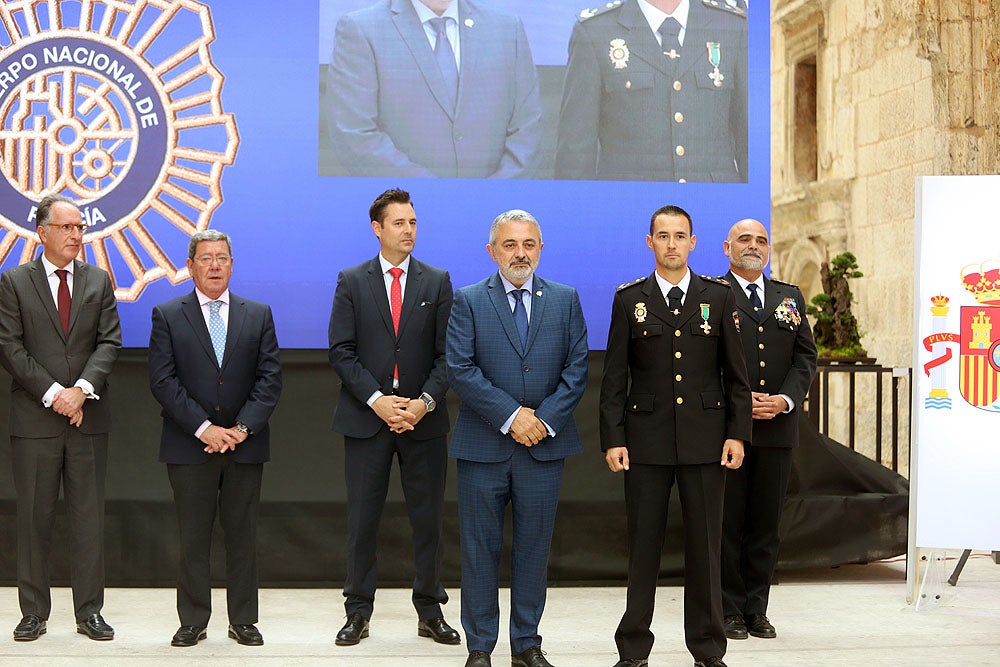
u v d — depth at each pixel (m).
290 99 5.18
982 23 9.16
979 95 9.16
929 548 4.85
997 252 4.78
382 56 5.19
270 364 4.23
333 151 5.18
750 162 5.30
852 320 9.05
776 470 4.31
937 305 4.82
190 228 5.14
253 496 4.16
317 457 5.15
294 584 5.14
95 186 5.12
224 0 5.16
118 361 5.09
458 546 5.20
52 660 3.81
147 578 5.08
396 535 5.20
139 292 5.13
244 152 5.17
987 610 4.79
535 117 5.22
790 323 4.44
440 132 5.21
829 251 11.01
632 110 5.24
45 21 5.11
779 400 4.27
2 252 5.08
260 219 5.17
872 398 9.88
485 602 3.65
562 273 5.23
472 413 3.71
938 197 4.84
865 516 5.43
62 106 5.11
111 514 5.07
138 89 5.14
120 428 5.09
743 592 4.32
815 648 4.06
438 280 4.34
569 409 3.62
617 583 5.23
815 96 11.40
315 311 5.18
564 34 5.23
